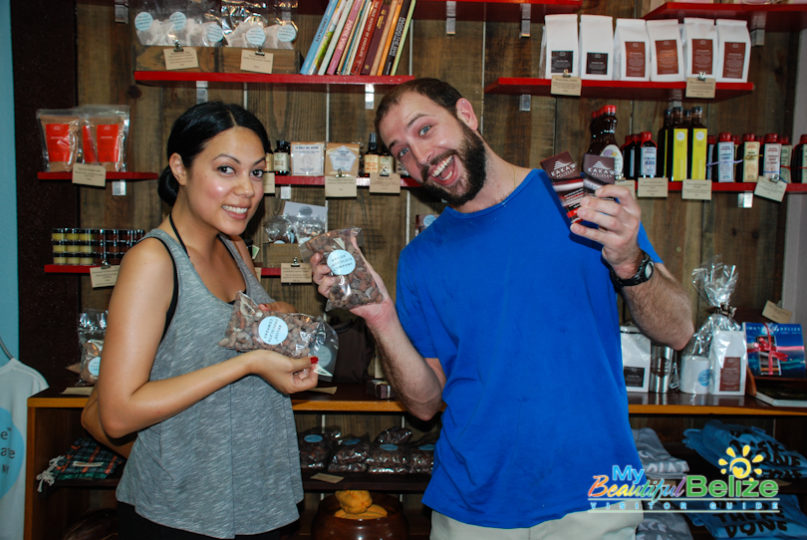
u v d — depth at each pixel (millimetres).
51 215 2064
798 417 2207
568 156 1065
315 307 2186
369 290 1214
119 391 928
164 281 987
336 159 1960
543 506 1135
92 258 1963
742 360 1931
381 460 1943
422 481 1873
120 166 1986
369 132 2174
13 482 1968
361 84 1980
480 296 1209
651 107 2217
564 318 1159
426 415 1409
